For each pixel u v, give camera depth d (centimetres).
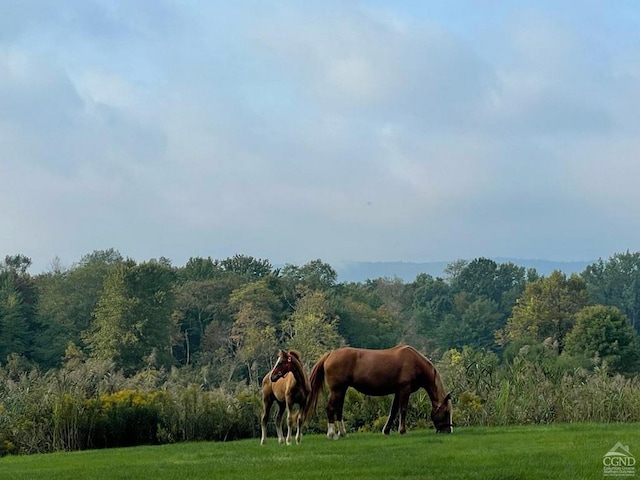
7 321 6762
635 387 2836
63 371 2755
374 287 13912
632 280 13775
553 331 8762
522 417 2667
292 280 8806
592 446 1772
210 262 9875
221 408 2650
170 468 1634
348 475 1451
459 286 13788
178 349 7894
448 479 1383
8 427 2481
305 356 6900
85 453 2161
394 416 2223
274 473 1493
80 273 7750
